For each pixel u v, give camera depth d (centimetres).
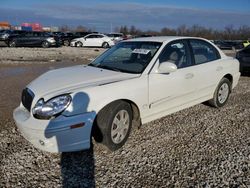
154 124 474
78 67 456
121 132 375
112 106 356
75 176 315
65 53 2061
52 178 310
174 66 401
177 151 377
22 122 334
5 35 2911
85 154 363
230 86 585
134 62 430
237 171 329
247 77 1008
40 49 2361
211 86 528
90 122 334
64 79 379
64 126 318
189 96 479
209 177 316
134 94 379
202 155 367
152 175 319
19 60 1489
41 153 363
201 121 495
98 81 371
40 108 326
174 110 459
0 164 334
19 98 623
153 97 409
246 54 994
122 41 512
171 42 457
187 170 330
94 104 338
